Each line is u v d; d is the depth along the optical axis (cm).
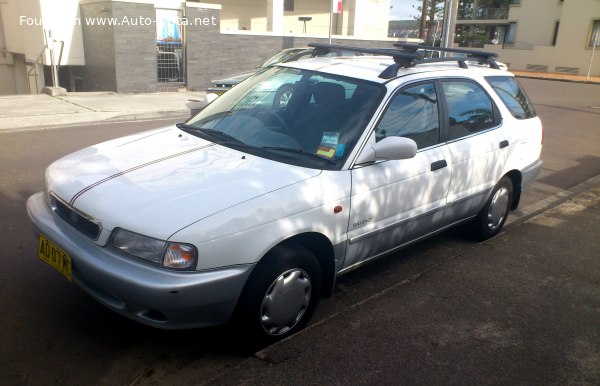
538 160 570
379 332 354
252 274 303
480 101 481
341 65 430
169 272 273
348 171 347
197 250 275
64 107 1179
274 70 452
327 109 383
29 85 1717
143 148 368
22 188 601
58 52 1557
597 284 449
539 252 512
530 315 391
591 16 3503
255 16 2062
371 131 363
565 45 3688
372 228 370
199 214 283
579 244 539
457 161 436
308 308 343
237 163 337
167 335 339
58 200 324
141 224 278
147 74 1505
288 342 334
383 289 419
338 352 327
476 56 536
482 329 367
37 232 335
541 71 3838
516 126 518
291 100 402
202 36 1575
